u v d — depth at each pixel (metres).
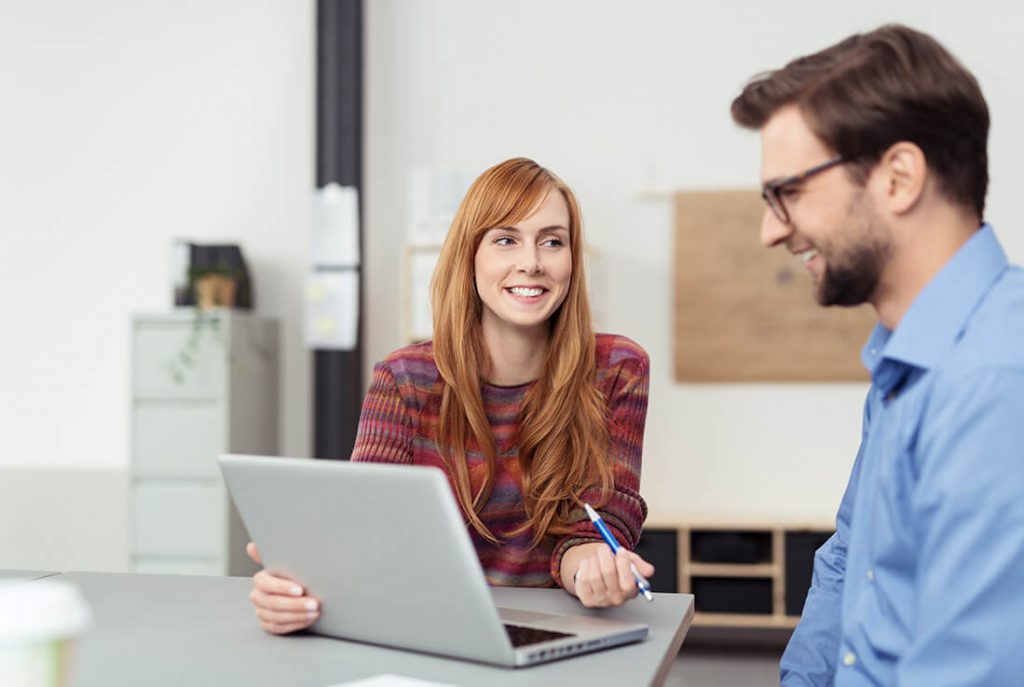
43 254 5.01
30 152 5.03
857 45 1.15
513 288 1.82
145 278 4.96
